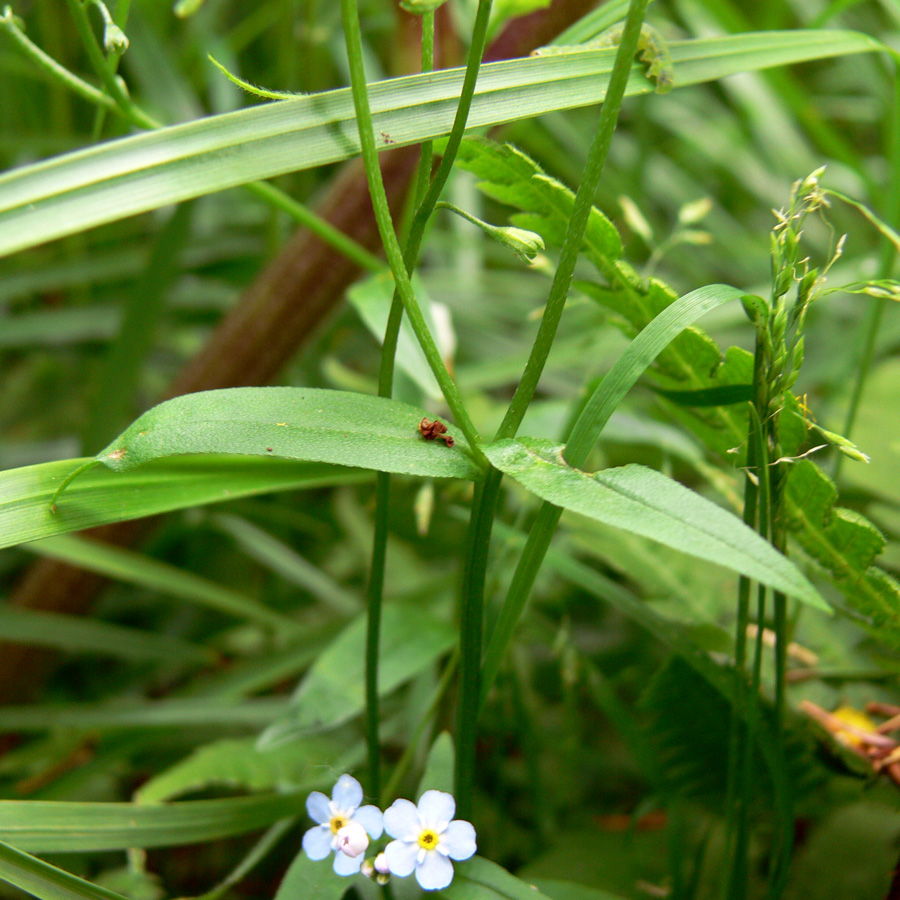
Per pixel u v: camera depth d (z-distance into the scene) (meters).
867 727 0.18
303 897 0.15
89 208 0.14
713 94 0.55
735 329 0.38
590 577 0.19
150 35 0.33
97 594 0.26
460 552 0.27
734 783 0.16
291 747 0.21
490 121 0.15
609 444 0.27
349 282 0.24
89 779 0.22
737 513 0.20
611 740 0.25
